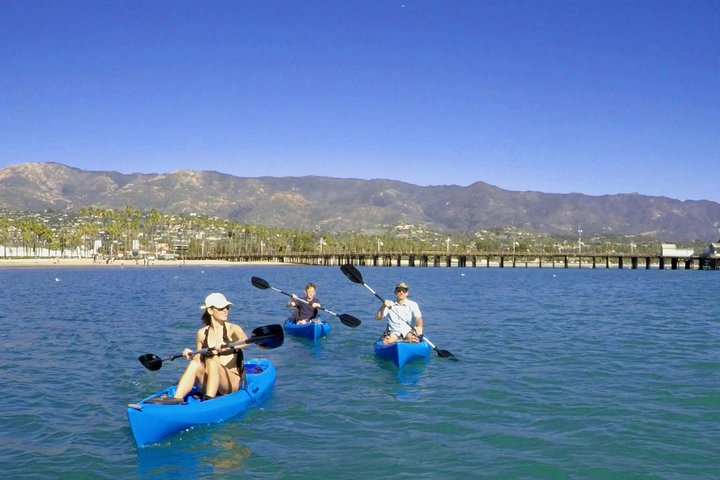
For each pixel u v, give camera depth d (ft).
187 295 136.77
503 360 51.06
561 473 25.76
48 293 144.15
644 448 28.63
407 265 618.44
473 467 26.43
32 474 25.94
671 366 48.06
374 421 33.19
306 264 602.03
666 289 177.78
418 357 50.24
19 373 45.39
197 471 26.30
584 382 42.27
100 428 32.19
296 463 27.07
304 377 44.55
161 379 43.60
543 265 636.89
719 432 30.91
